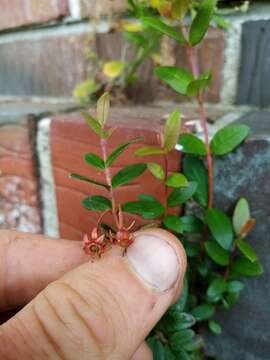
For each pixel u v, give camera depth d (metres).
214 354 0.10
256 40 0.10
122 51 0.13
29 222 0.13
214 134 0.09
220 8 0.11
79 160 0.11
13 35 0.15
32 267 0.10
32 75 0.15
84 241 0.07
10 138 0.12
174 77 0.08
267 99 0.10
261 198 0.08
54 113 0.12
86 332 0.07
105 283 0.07
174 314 0.09
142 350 0.09
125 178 0.07
